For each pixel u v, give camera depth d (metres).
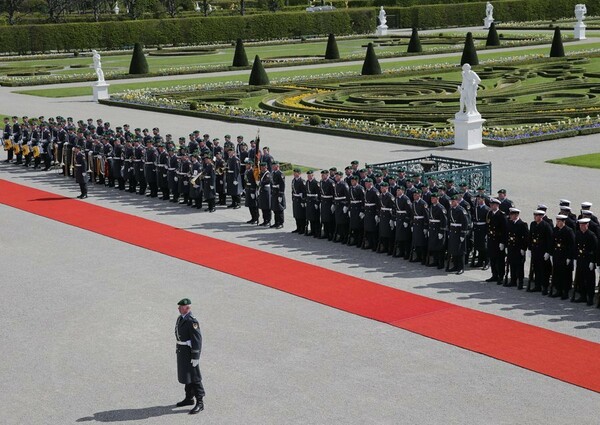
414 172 43.09
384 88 91.44
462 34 156.88
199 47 156.62
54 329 32.06
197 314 33.12
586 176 52.97
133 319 32.84
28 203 52.62
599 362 27.58
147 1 196.38
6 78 114.06
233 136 70.88
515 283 35.34
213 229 45.72
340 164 59.09
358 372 27.55
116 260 40.44
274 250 41.47
